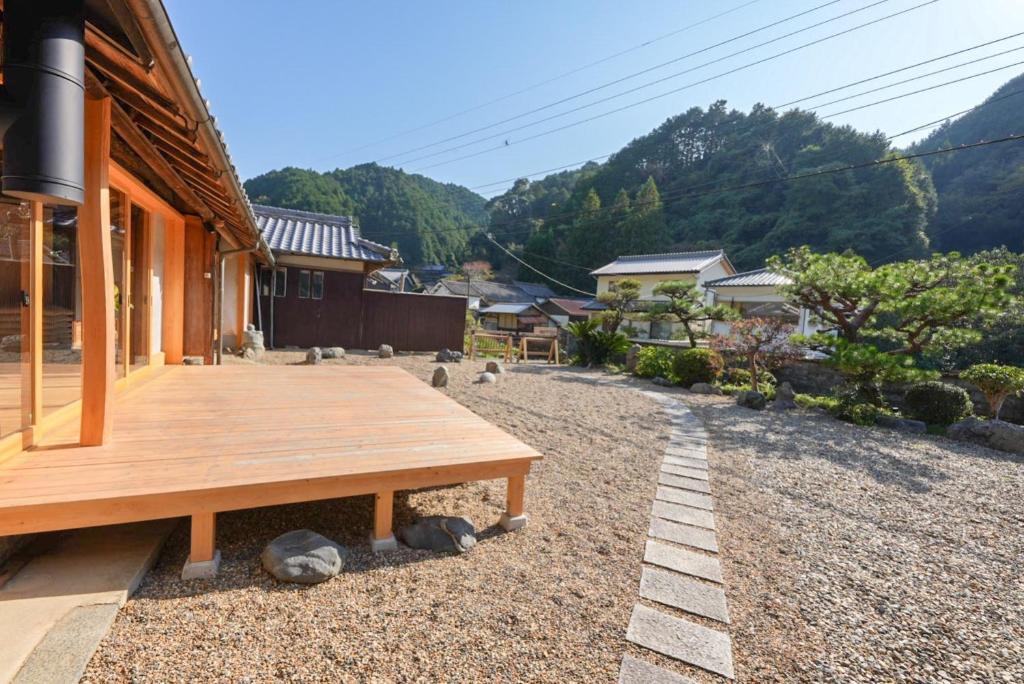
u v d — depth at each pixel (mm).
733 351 8969
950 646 1918
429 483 2322
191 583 1852
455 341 11969
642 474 3818
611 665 1650
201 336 5449
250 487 1933
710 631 1895
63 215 2469
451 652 1631
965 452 5121
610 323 13016
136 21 1486
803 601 2176
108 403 2289
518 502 2611
